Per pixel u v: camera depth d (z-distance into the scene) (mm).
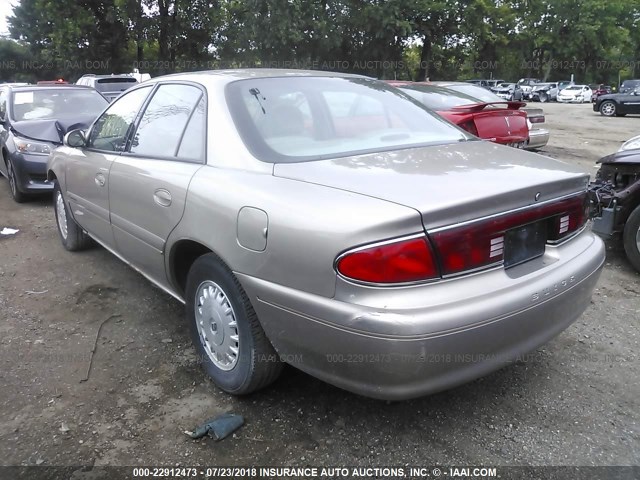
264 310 2393
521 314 2262
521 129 8336
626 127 18031
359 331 2043
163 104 3383
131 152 3516
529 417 2670
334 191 2275
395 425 2617
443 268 2109
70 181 4473
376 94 3396
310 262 2152
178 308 3916
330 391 2881
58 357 3248
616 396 2838
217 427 2566
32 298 4109
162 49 29219
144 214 3217
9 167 7402
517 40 51219
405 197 2154
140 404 2795
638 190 4371
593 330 3561
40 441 2518
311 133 2871
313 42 26625
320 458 2404
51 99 8266
